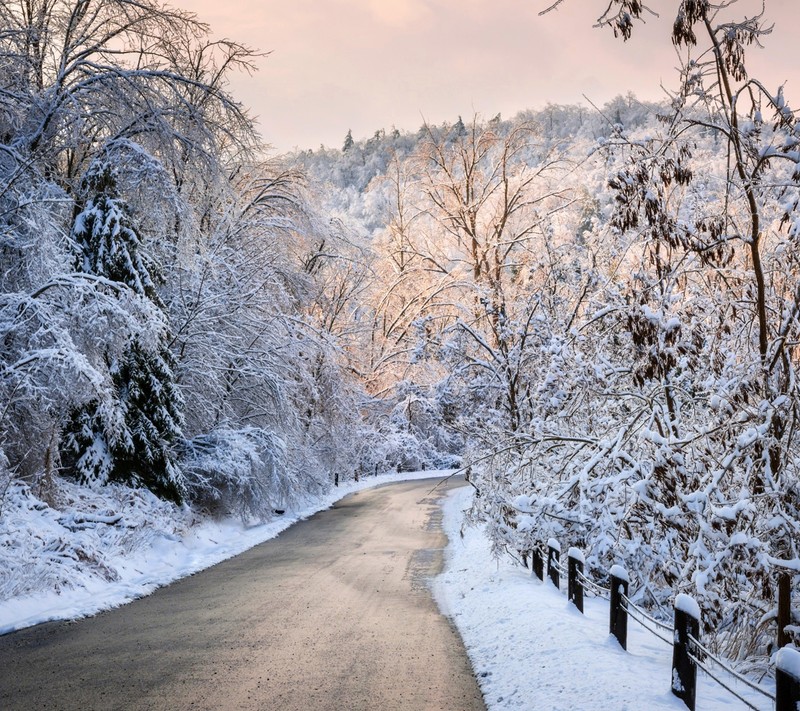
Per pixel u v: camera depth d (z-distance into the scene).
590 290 16.17
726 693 7.16
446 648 9.02
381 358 50.31
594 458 10.74
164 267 22.83
